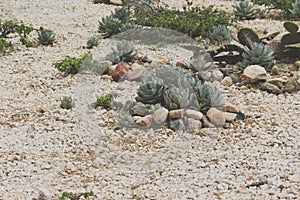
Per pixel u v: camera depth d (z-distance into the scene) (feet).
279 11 67.67
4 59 54.03
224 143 36.11
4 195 30.58
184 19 59.11
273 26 61.41
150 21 60.08
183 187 31.07
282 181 31.04
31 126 39.47
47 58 54.08
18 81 48.37
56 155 35.37
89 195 30.30
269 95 43.42
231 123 38.73
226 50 49.26
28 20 66.74
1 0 73.77
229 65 48.80
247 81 45.42
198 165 33.45
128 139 36.81
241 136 36.99
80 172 33.27
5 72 50.67
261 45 47.47
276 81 44.34
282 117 39.40
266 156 34.06
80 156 35.22
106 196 30.25
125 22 60.44
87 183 31.91
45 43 58.44
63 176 32.86
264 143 35.83
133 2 65.36
